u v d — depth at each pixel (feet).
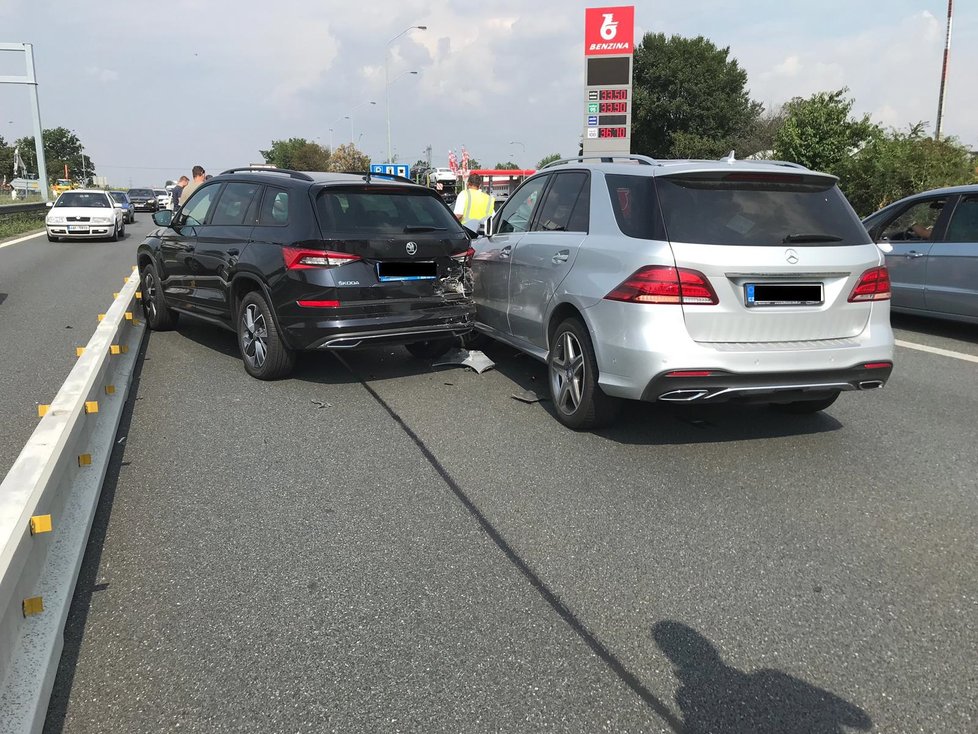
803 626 9.45
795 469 14.65
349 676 8.41
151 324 27.27
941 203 28.99
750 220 14.47
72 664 8.55
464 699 8.05
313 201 19.22
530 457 15.10
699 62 174.09
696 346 13.89
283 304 19.19
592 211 16.46
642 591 10.23
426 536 11.73
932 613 9.77
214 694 8.10
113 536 11.58
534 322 18.24
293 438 16.07
